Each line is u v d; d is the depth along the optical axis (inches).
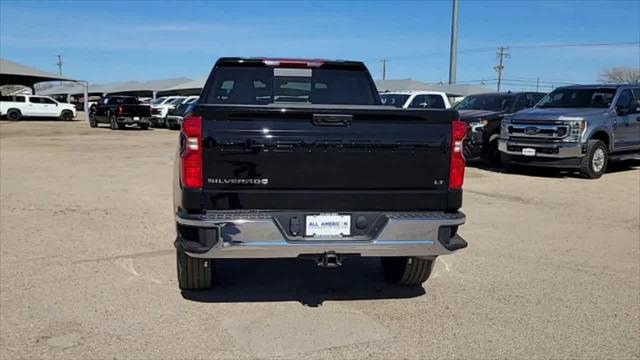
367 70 231.1
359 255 165.3
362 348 155.4
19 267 219.8
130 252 242.8
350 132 162.6
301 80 228.2
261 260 238.4
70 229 281.7
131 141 882.1
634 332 168.2
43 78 1943.9
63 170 509.4
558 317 179.0
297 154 160.9
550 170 566.6
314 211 163.2
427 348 156.1
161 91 2432.3
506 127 526.9
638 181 493.4
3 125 1375.5
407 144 165.8
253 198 160.7
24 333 160.9
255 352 151.8
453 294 199.5
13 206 336.5
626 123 529.0
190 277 188.1
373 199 165.8
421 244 167.0
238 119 158.2
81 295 191.2
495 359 150.1
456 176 170.7
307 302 190.2
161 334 161.9
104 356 147.9
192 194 158.7
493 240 275.1
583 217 332.8
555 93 561.9
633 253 255.6
